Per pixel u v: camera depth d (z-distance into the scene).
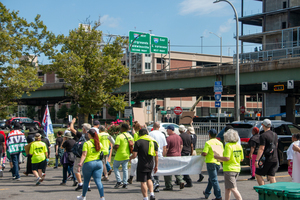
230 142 6.63
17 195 8.22
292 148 7.79
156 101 75.38
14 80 26.56
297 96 43.34
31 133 11.18
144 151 7.14
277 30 55.53
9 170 12.77
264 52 41.00
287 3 57.41
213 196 8.08
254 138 9.47
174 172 8.62
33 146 9.68
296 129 12.23
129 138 9.09
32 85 28.53
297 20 58.47
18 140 10.69
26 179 10.77
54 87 45.84
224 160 6.53
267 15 59.72
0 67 26.25
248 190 8.68
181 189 8.91
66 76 30.73
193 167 8.77
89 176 7.11
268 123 7.71
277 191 4.18
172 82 35.78
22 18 27.86
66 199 7.76
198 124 18.08
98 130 9.83
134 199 7.73
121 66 31.47
